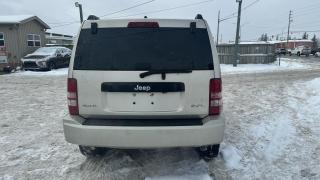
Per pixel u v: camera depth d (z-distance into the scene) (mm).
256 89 13602
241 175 4707
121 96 4215
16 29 26203
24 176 4699
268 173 4785
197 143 4176
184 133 4137
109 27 4285
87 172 4781
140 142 4145
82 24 4355
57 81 17516
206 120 4258
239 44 31703
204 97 4234
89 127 4180
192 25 4273
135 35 4254
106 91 4219
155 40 4246
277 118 8078
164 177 4527
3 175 4730
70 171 4848
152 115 4238
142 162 5070
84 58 4270
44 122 7883
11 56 26062
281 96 11633
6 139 6441
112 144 4180
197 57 4230
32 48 28312
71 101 4328
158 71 4156
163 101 4199
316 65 31422
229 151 5508
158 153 5434
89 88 4246
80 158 5355
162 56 4211
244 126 7297
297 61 39688
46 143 6168
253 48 31828
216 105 4270
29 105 10203
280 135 6598
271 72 23156
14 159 5355
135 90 4176
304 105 9820
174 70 4164
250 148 5812
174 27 4270
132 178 4535
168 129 4117
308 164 5105
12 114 8812
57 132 6941
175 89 4184
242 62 31969
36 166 5055
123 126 4152
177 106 4227
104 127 4160
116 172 4723
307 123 7555
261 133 6734
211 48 4262
